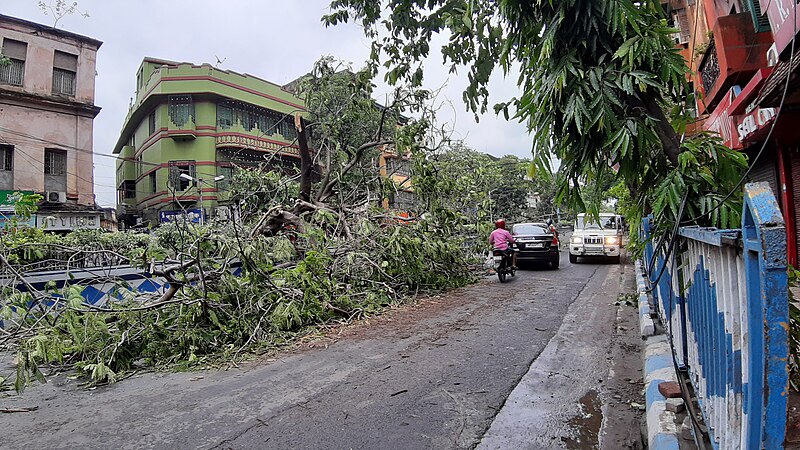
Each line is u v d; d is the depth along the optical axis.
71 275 5.68
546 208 34.78
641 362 4.52
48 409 3.69
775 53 6.49
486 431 3.12
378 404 3.59
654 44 2.81
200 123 24.08
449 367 4.47
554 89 2.92
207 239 6.09
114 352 4.56
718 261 1.98
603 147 2.93
